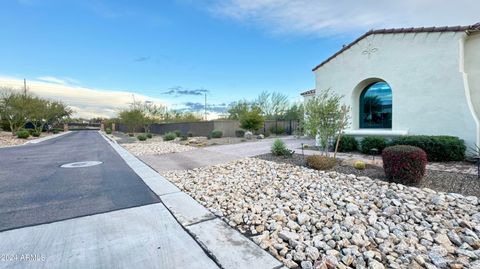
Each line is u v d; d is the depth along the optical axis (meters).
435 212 3.75
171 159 10.41
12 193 5.45
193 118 38.72
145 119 33.88
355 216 3.75
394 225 3.42
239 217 3.78
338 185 5.38
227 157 10.37
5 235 3.33
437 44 8.22
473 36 7.98
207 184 6.05
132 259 2.70
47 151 14.39
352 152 9.85
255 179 6.32
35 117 30.78
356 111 10.56
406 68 8.88
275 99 36.72
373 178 5.88
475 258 2.60
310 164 7.32
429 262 2.56
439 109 8.21
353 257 2.65
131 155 12.09
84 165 9.20
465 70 8.19
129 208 4.38
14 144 19.41
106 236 3.28
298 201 4.51
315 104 7.98
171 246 2.99
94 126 67.56
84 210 4.30
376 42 9.61
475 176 5.58
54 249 2.94
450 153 7.35
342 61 10.70
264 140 18.30
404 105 8.97
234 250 2.87
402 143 8.20
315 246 2.94
